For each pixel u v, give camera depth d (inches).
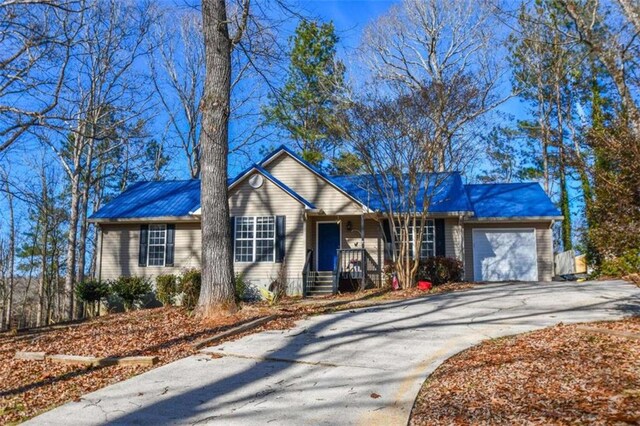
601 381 215.2
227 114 437.7
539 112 1088.8
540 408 190.4
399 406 209.5
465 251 772.6
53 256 1254.9
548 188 1143.0
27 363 303.7
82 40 590.6
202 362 290.7
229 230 433.1
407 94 703.1
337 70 1021.8
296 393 231.9
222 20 436.8
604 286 575.8
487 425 179.3
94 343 356.5
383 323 397.4
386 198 738.2
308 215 742.5
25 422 201.2
